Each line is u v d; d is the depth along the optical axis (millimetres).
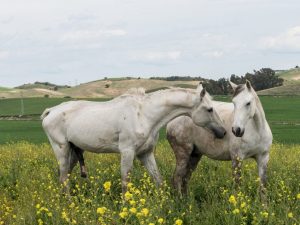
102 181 11281
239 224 7266
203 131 10492
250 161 12992
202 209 8719
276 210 8047
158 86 132750
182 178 10945
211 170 11977
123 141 10367
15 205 9297
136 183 10945
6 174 12961
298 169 12031
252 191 9867
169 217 8031
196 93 9992
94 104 11117
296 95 93312
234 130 9250
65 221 7777
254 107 9422
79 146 11117
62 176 11492
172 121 10930
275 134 32531
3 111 81500
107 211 7523
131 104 10391
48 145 19766
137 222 7094
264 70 125188
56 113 11375
